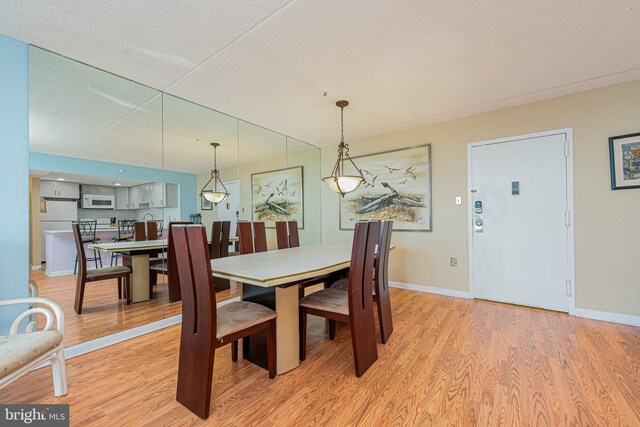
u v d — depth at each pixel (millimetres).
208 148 3273
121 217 2590
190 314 1440
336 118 3312
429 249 3541
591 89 2598
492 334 2266
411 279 3682
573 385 1564
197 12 1580
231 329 1464
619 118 2482
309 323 2615
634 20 1672
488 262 3150
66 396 1516
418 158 3627
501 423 1286
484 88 2566
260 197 3838
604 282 2545
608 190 2529
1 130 1788
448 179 3404
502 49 1970
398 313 2797
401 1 1521
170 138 2951
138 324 2477
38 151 2014
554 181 2781
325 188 4652
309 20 1663
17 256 1850
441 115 3230
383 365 1820
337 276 2750
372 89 2570
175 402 1471
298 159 4391
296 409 1406
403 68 2215
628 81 2445
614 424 1270
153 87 2508
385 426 1281
